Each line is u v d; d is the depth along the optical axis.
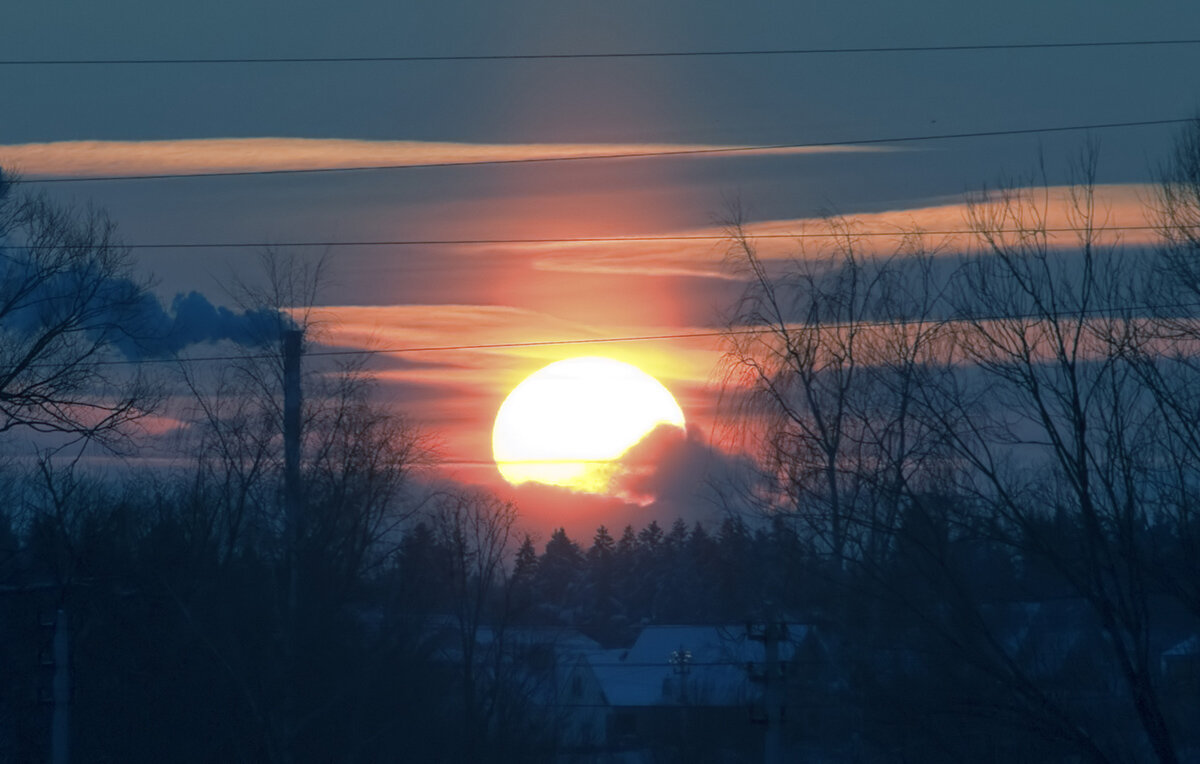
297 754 114.06
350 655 113.44
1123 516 63.72
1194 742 75.38
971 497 67.69
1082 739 63.12
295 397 104.69
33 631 114.81
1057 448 64.31
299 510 105.06
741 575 92.31
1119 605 63.66
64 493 110.31
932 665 68.50
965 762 72.94
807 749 96.19
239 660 106.12
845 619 76.94
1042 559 68.56
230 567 114.69
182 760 112.75
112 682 115.56
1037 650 73.44
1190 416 64.44
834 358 84.69
